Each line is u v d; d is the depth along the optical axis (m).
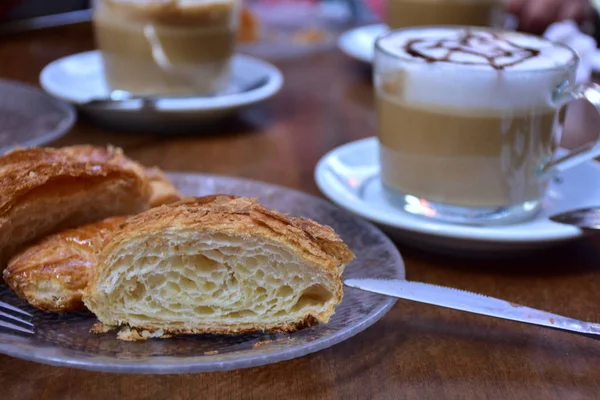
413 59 0.36
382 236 0.36
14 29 0.75
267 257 0.30
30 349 0.27
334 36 0.80
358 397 0.28
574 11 0.81
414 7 0.61
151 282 0.30
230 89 0.56
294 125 0.54
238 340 0.30
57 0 0.89
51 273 0.31
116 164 0.36
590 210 0.38
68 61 0.57
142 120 0.50
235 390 0.28
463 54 0.38
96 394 0.28
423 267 0.36
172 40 0.50
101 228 0.33
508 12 0.84
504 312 0.31
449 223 0.38
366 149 0.45
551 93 0.36
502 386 0.29
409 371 0.30
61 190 0.33
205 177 0.40
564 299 0.34
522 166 0.37
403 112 0.37
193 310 0.30
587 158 0.37
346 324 0.30
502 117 0.36
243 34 0.74
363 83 0.65
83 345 0.29
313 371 0.29
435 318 0.33
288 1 0.98
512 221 0.38
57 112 0.48
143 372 0.27
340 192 0.39
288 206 0.38
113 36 0.51
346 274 0.33
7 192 0.32
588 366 0.30
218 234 0.30
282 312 0.30
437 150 0.37
